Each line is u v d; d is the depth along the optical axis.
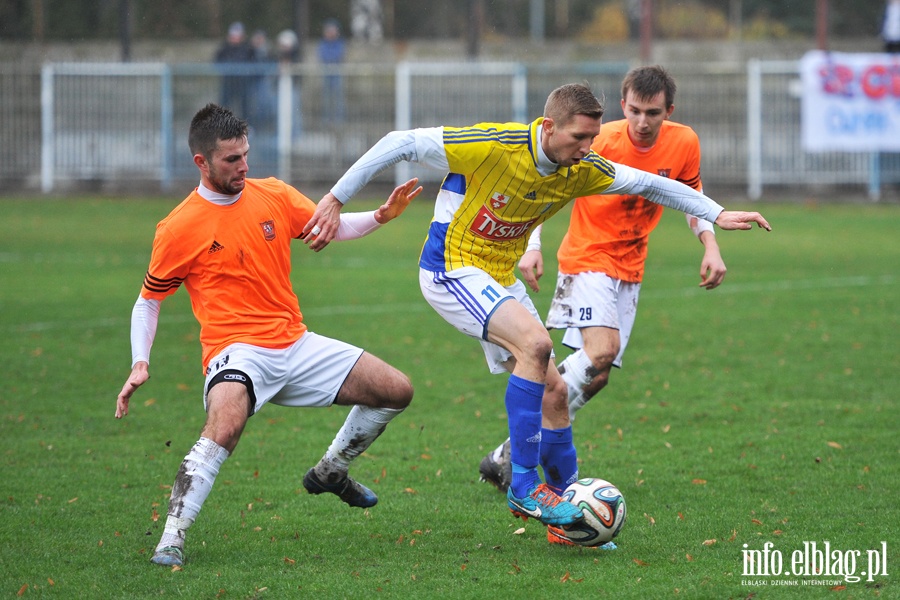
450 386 20.86
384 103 58.34
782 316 28.06
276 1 79.94
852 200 56.59
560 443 12.66
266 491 14.41
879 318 27.53
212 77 57.81
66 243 41.94
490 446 16.72
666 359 23.05
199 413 18.80
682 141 15.29
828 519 12.80
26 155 59.44
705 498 13.79
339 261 39.38
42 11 74.25
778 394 19.80
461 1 81.50
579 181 12.31
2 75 59.25
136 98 58.31
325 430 17.84
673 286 33.53
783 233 46.56
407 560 11.62
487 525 12.93
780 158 57.19
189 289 12.27
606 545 11.98
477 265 12.46
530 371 11.73
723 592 10.46
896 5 58.59
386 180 58.59
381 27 82.06
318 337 12.55
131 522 13.01
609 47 71.00
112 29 76.25
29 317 27.48
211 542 12.30
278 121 57.81
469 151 11.82
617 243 15.09
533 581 10.86
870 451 15.88
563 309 15.20
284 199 12.48
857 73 54.47
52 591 10.68
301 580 10.95
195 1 77.94
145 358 11.92
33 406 19.02
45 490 14.34
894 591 10.43
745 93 57.59
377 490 14.45
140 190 58.84
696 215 12.81
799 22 78.81
